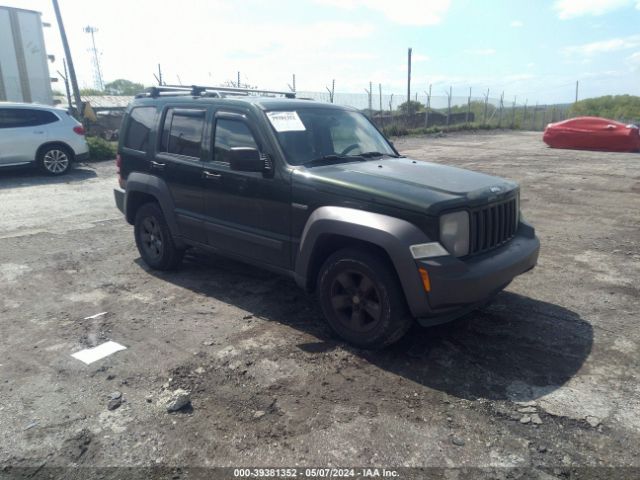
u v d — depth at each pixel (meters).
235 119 4.66
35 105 12.30
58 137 12.41
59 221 8.09
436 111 37.28
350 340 3.94
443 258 3.46
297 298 4.95
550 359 3.78
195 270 5.79
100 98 30.81
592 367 3.66
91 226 7.80
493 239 3.95
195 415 3.10
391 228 3.53
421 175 4.14
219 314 4.59
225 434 2.92
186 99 5.28
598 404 3.21
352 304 3.91
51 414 3.11
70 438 2.89
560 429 2.96
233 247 4.77
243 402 3.23
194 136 5.05
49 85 25.97
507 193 4.08
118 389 3.38
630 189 10.63
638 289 5.17
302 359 3.77
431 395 3.31
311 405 3.20
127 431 2.95
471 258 3.73
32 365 3.70
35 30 24.97
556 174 12.66
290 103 4.87
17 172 13.05
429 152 18.14
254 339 4.09
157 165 5.42
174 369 3.63
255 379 3.49
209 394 3.32
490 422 3.03
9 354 3.86
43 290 5.18
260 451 2.78
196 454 2.76
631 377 3.53
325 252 4.16
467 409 3.16
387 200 3.63
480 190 3.83
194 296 5.02
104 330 4.26
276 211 4.31
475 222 3.74
